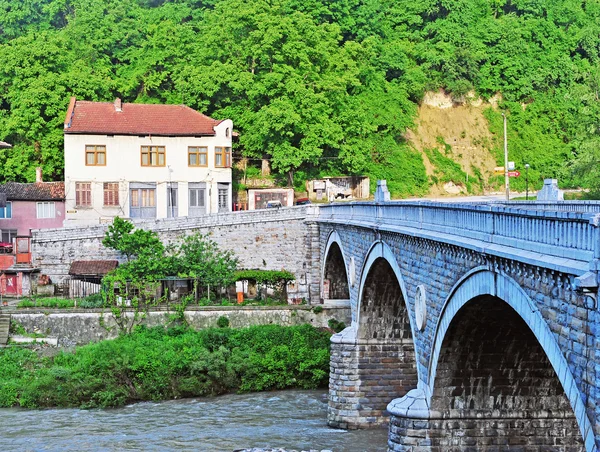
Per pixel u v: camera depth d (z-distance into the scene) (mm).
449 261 31562
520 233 24938
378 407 48281
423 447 34531
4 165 84938
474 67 107562
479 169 102562
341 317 64188
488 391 34500
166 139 80625
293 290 67750
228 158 81875
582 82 111938
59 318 61875
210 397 54188
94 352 56031
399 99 99312
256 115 86188
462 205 30203
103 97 89375
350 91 97312
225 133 81688
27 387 52812
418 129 102500
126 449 42469
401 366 48719
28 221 79250
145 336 60562
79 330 61844
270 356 56781
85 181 79375
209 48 92250
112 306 62188
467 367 33688
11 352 58438
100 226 70625
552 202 41500
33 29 101438
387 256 41250
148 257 65625
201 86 87812
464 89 105562
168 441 43875
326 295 65062
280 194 86312
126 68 95312
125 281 64250
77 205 79312
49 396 52250
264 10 91625
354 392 48344
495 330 32062
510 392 34500
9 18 104688
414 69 104250
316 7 98500
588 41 114438
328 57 90625
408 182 96062
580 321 20812
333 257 63312
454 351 33062
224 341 58938
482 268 27562
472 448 34594
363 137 93312
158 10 105000
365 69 97500
